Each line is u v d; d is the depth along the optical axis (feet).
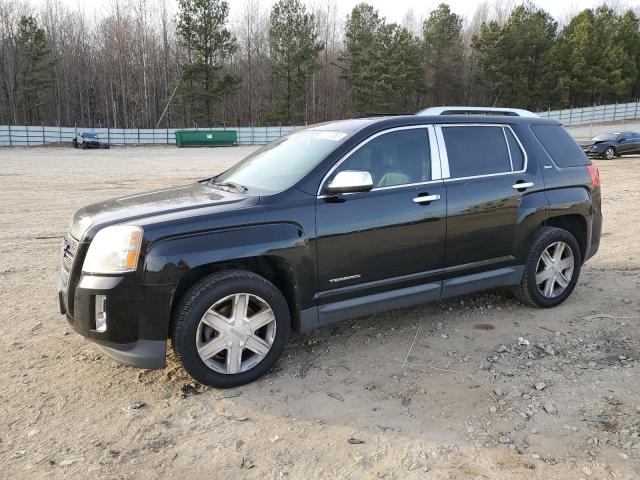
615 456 9.16
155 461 9.28
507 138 15.60
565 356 13.07
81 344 14.06
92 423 10.44
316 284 12.42
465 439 9.79
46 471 8.98
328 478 8.82
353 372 12.51
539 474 8.79
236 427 10.32
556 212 15.98
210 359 11.59
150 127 221.25
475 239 14.53
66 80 224.12
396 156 13.64
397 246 13.29
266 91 233.96
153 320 10.84
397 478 8.79
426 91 234.79
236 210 11.59
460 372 12.38
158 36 226.58
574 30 235.61
